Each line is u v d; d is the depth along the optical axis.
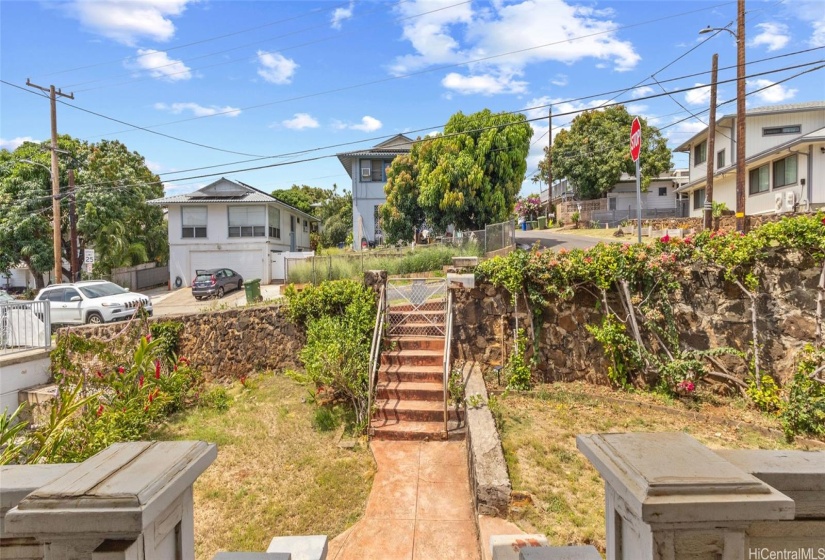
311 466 5.93
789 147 16.28
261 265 23.88
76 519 1.33
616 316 7.24
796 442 5.41
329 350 7.16
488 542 3.83
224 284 20.59
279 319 9.48
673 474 1.39
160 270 28.20
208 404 8.06
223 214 23.89
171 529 1.59
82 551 1.38
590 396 6.99
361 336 7.97
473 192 20.17
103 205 23.55
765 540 1.51
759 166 19.20
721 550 1.36
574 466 5.12
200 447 1.77
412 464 5.76
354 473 5.71
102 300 13.29
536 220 37.16
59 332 8.82
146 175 28.91
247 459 6.20
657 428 5.97
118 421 6.44
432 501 4.95
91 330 8.84
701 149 24.83
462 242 17.52
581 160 33.22
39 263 22.72
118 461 1.62
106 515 1.33
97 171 24.17
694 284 6.88
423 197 20.61
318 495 5.29
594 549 1.89
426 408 6.75
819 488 1.50
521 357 7.55
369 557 4.09
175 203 23.42
